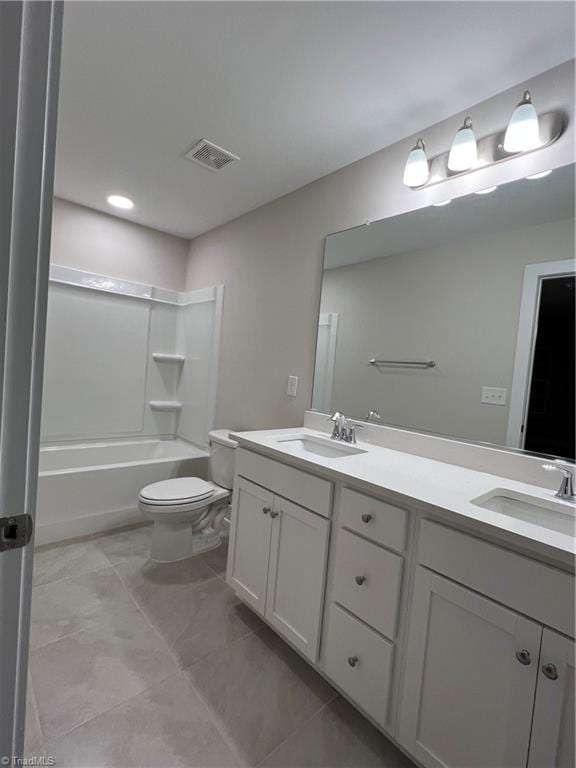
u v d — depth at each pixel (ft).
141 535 8.00
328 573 4.30
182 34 4.09
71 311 9.20
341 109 5.12
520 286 4.44
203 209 8.71
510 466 4.40
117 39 4.19
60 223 8.86
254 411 8.23
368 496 3.89
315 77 4.58
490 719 2.92
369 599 3.81
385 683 3.60
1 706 1.70
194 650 4.95
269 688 4.44
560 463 4.04
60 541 7.53
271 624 5.00
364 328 6.08
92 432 9.68
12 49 1.49
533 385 4.30
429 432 5.23
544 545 2.60
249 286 8.57
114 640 5.01
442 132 5.22
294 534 4.70
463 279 4.94
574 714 2.52
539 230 4.31
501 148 4.60
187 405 10.67
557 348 4.14
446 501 3.36
